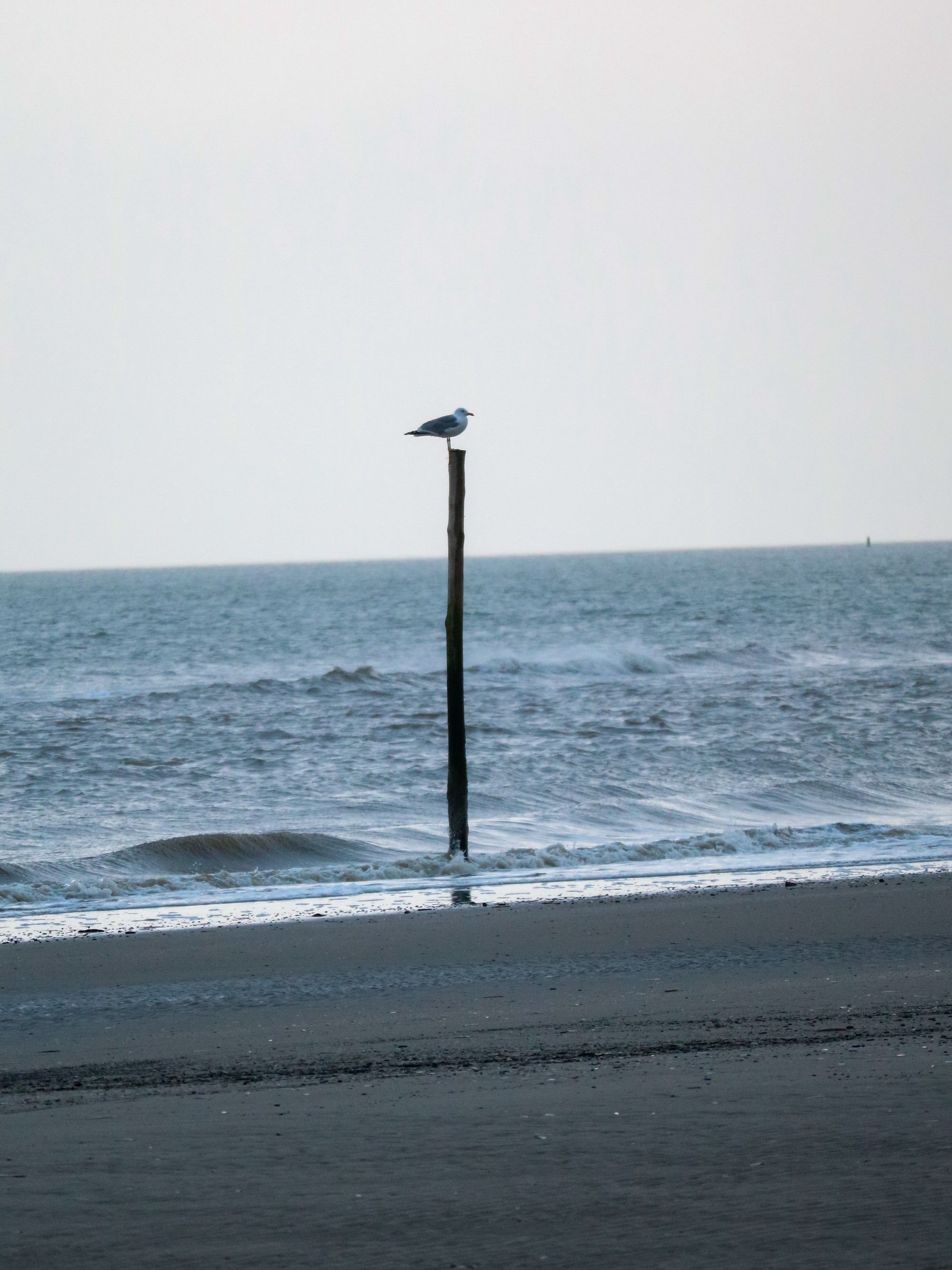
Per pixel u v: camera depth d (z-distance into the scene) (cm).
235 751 14712
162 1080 3562
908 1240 2206
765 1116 2939
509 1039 3925
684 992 4572
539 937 5831
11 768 13388
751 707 18038
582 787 11912
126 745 15212
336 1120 3033
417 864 8131
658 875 7775
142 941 5975
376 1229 2331
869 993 4456
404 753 14462
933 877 7375
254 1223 2378
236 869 8662
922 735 15050
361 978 5050
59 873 8256
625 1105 3078
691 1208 2378
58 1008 4666
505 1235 2283
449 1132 2903
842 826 9475
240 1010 4550
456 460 8300
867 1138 2750
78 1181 2633
